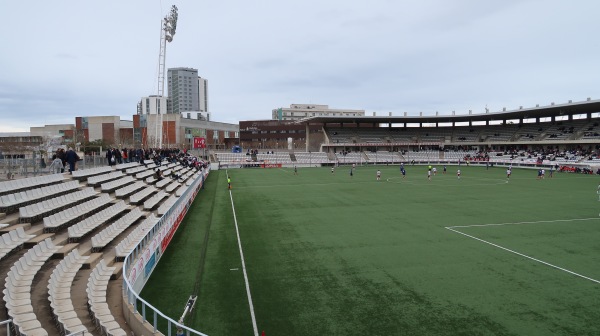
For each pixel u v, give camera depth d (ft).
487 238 70.74
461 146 335.88
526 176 193.98
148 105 521.65
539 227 79.05
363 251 63.31
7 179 83.30
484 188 144.77
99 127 315.37
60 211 63.46
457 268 54.60
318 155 321.11
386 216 92.07
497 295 44.91
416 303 42.91
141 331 31.86
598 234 73.10
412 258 59.41
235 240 70.44
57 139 235.40
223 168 275.59
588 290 46.21
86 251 49.88
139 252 49.24
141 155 135.95
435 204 108.68
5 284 34.65
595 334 35.70
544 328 36.91
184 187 128.67
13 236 46.70
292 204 110.52
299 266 55.88
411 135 345.51
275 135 428.56
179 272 53.31
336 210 100.48
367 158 318.45
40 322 31.96
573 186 148.77
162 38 214.48
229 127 461.78
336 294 45.65
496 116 300.40
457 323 38.11
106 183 86.84
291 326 37.83
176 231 77.15
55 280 39.11
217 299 44.24
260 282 49.57
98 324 31.83
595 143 245.24
